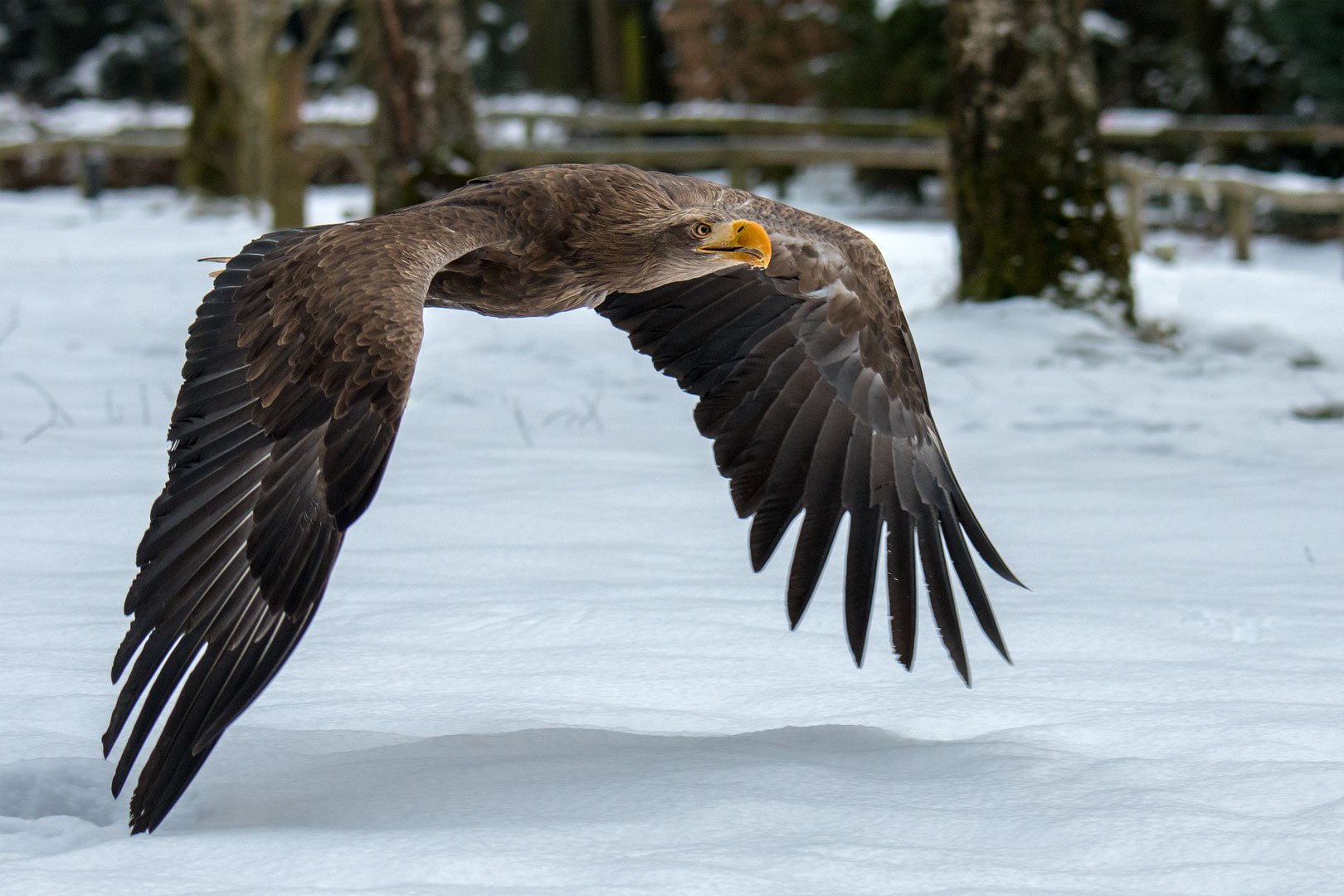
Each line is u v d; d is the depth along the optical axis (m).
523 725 7.24
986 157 21.84
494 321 22.25
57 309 23.00
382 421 5.96
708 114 49.16
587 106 55.72
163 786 5.65
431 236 6.75
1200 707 7.43
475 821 5.97
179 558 5.91
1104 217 21.81
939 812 6.07
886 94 49.44
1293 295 26.34
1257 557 10.96
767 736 7.06
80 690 7.57
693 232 7.59
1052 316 21.12
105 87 72.31
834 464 7.58
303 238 6.77
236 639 5.83
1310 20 45.28
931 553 7.25
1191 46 53.69
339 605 9.12
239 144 41.81
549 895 5.23
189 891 5.26
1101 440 15.67
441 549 10.35
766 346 7.88
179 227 36.34
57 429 14.55
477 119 23.39
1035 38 21.53
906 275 26.94
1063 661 8.31
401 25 22.72
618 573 9.89
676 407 17.11
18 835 5.95
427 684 7.86
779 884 5.38
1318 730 7.06
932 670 8.18
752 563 7.63
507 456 13.86
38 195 52.34
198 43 41.69
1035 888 5.39
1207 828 5.85
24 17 73.69
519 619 8.80
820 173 56.53
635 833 5.84
